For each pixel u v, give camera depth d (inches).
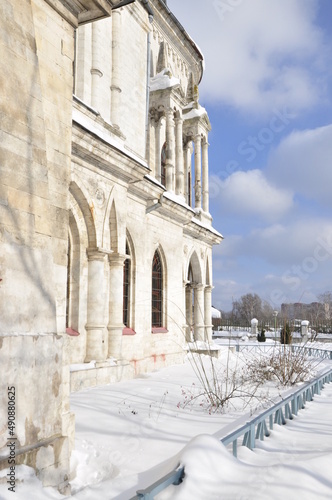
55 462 197.6
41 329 206.5
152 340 665.0
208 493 175.8
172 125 779.4
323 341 1360.7
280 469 191.9
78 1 259.6
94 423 305.9
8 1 205.8
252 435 257.0
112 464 234.7
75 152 457.4
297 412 386.9
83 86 510.0
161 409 366.0
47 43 241.1
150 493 155.0
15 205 198.8
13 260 193.5
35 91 219.9
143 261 636.7
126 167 521.7
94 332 486.3
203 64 1074.1
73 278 482.6
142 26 663.8
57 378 212.5
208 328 987.3
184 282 872.3
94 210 488.1
